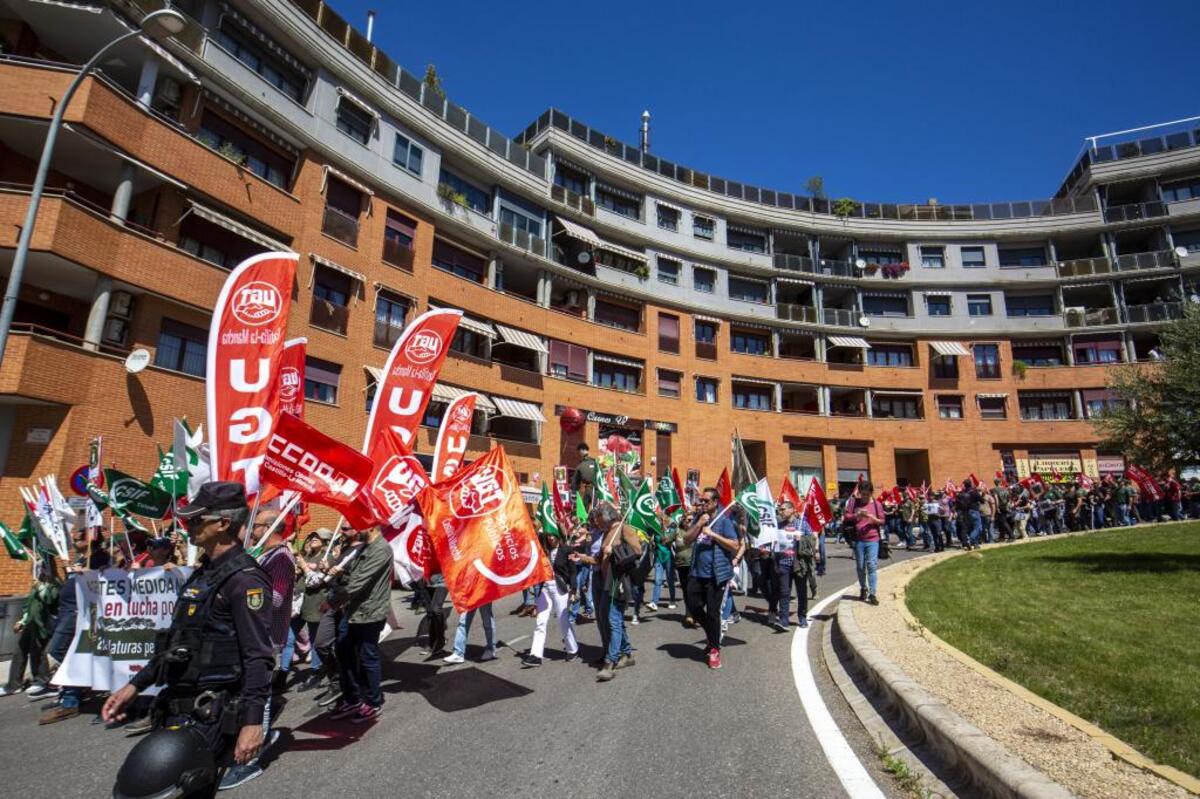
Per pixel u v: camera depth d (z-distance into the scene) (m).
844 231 38.97
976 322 38.16
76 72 13.33
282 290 6.83
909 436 36.78
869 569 8.95
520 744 4.58
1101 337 36.72
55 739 5.12
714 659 6.65
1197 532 15.80
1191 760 3.36
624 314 33.00
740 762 4.07
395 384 9.17
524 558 6.30
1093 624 6.82
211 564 3.17
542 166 30.11
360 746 4.65
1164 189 37.88
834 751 4.21
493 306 26.31
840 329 37.62
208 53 16.95
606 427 30.02
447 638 9.09
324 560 6.97
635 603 9.98
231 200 16.92
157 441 14.63
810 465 35.78
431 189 24.53
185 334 15.81
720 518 6.98
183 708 2.91
